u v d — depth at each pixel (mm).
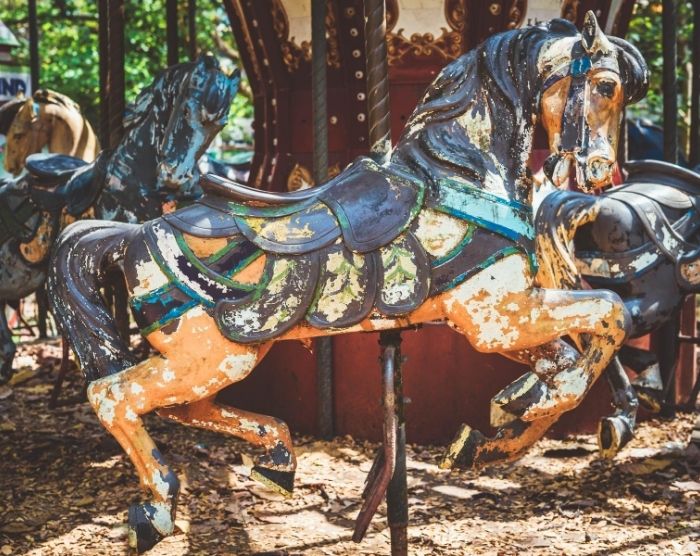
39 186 5199
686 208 4719
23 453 4840
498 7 5027
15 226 5285
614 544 3590
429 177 2986
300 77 5363
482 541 3654
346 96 5223
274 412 5332
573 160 2965
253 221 2973
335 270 2918
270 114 5602
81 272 3145
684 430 5250
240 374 3014
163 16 12227
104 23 6227
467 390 5023
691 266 4629
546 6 5137
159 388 3000
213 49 13484
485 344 3008
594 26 2902
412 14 5090
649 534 3695
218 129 4742
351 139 5242
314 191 3008
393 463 2957
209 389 3016
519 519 3902
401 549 3117
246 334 2939
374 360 5082
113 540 3684
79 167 5281
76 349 3125
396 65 5176
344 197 2971
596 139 2945
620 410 4410
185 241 2984
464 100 3047
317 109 4766
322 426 5098
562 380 3150
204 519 3920
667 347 5531
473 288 2949
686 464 4484
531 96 3014
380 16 3492
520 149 3053
